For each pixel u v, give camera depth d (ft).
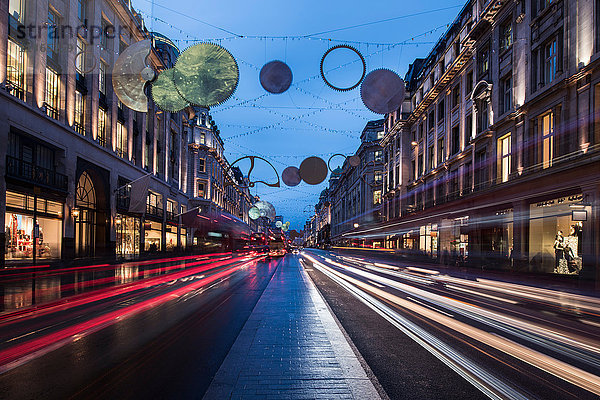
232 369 15.87
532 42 68.28
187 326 24.85
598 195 51.13
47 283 50.29
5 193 59.21
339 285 49.75
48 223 71.61
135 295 39.75
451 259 98.48
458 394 13.99
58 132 73.36
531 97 67.41
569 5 58.34
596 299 39.63
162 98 18.40
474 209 87.04
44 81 69.21
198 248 179.83
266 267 89.61
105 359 17.94
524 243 67.82
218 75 16.92
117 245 100.12
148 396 13.62
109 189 94.17
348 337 21.13
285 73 20.49
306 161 33.40
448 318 27.96
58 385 14.73
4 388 14.44
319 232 467.52
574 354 19.07
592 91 53.93
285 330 22.79
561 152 59.47
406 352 19.27
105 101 94.53
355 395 13.20
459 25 105.40
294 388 13.76
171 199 144.36
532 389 14.51
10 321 26.61
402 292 43.16
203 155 198.29
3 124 58.85
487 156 83.41
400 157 149.38
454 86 105.81
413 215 130.11
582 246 53.31
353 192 263.70
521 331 23.90
